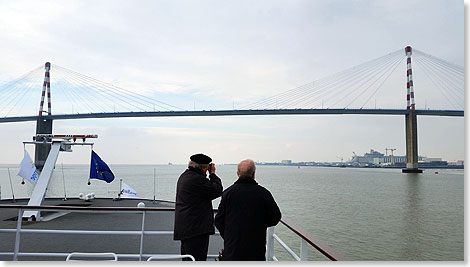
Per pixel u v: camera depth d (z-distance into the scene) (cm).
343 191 6081
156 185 6366
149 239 653
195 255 359
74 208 418
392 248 2170
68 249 582
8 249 577
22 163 976
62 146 959
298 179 10094
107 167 940
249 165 330
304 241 287
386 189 6750
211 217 371
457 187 7538
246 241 308
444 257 2002
